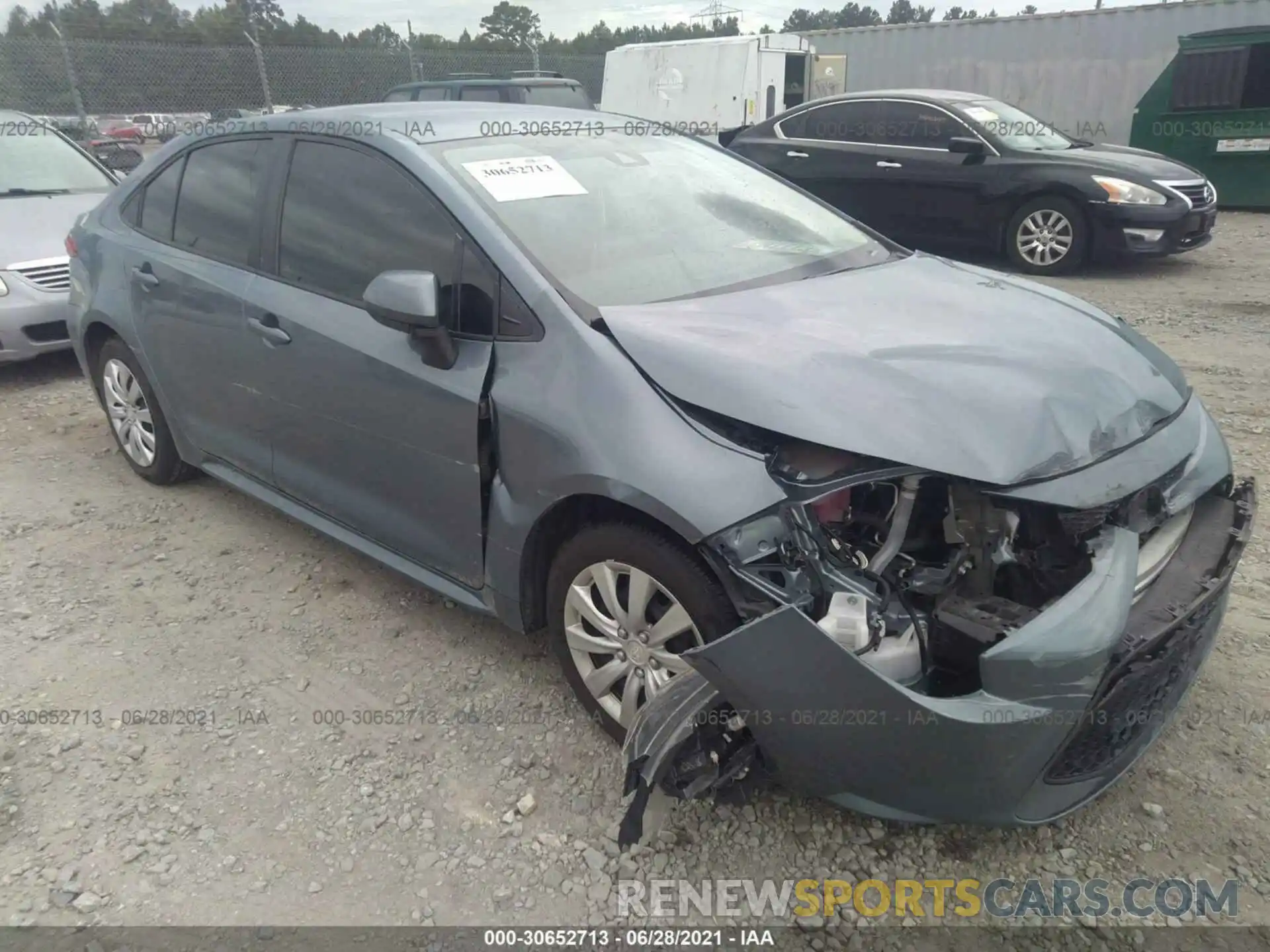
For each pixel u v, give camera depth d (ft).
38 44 41.29
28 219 21.67
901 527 7.51
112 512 14.84
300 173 11.49
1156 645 7.57
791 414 7.53
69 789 9.09
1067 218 29.89
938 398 7.63
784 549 7.37
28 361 22.79
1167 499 8.14
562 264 9.46
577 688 9.46
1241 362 20.29
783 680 7.02
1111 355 8.95
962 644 7.14
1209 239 30.78
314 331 10.74
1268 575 12.01
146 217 14.12
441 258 9.71
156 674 10.78
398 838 8.46
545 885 7.98
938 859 8.14
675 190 11.44
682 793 7.60
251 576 12.84
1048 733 6.95
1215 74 41.34
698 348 8.23
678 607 8.16
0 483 15.96
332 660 10.97
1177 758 9.09
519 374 8.89
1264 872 7.89
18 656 11.13
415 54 52.06
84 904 7.83
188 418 13.84
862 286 10.21
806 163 34.60
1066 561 7.45
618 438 8.07
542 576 9.54
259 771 9.29
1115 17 48.26
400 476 10.28
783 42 53.93
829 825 8.48
